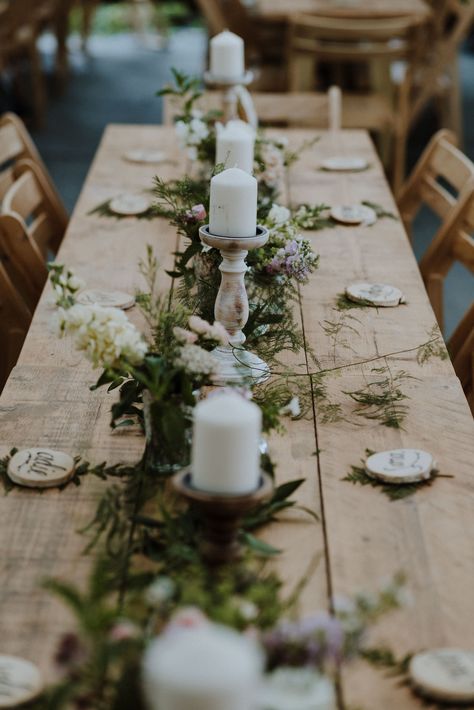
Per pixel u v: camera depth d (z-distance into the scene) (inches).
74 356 79.0
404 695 44.9
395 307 89.7
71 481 61.8
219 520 47.8
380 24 212.1
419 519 58.6
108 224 111.4
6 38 259.6
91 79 331.3
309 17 206.2
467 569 54.2
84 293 91.0
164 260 101.6
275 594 43.2
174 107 155.3
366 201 120.0
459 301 174.2
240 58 128.0
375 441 67.0
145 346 58.9
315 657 38.8
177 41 395.2
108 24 408.8
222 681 30.0
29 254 102.6
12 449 64.3
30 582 52.6
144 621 41.8
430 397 73.1
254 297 80.7
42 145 260.4
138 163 133.8
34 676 45.3
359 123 206.4
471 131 279.9
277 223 80.8
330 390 73.8
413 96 236.2
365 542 56.3
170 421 58.6
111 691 41.9
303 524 57.8
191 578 48.7
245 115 128.6
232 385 59.1
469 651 47.9
